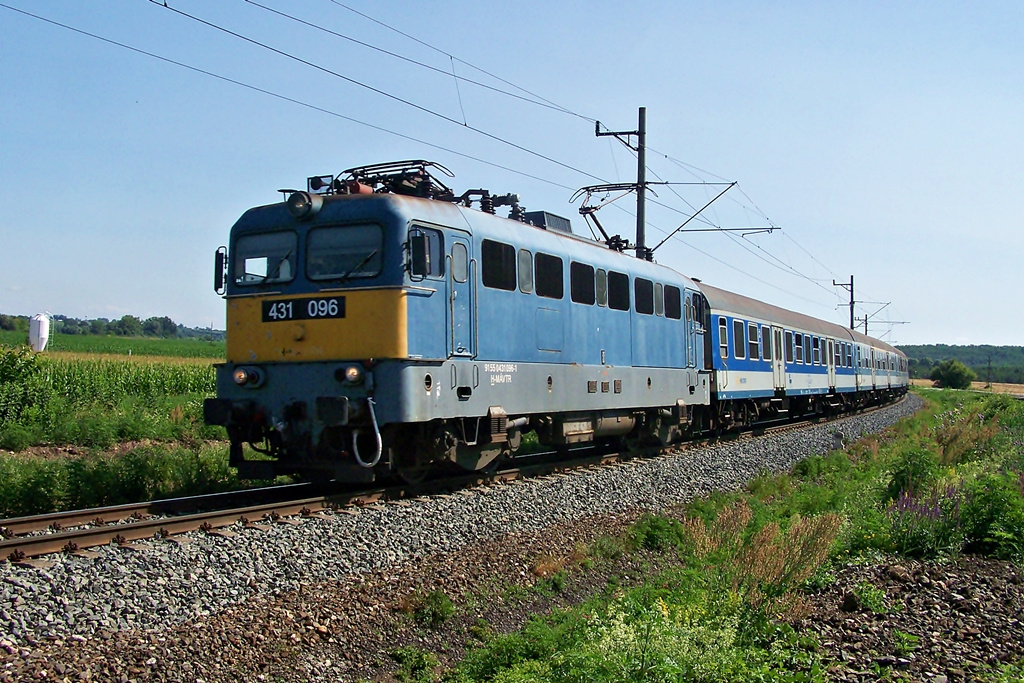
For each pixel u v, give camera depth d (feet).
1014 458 62.90
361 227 38.88
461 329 41.47
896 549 37.96
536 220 52.90
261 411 39.75
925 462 53.31
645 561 37.60
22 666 20.75
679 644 22.53
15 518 32.24
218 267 41.42
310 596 27.45
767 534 31.55
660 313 64.18
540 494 43.09
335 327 38.60
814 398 117.19
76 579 25.16
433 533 34.60
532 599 31.35
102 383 86.28
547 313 48.73
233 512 33.40
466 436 43.68
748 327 86.07
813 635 25.26
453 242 41.16
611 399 55.83
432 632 27.37
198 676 21.72
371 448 39.81
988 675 21.71
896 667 22.48
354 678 23.68
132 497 41.55
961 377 345.31
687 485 52.13
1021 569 33.47
